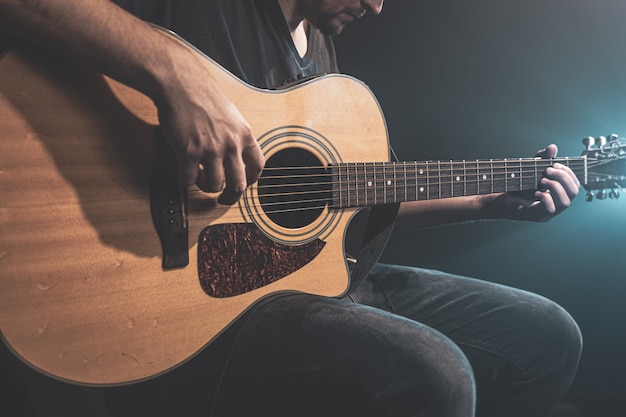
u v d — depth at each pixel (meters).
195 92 0.82
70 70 0.81
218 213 0.93
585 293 1.95
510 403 1.34
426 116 1.92
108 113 0.83
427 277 1.46
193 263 0.91
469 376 0.88
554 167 1.40
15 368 1.31
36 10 0.73
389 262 1.97
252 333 0.97
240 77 1.14
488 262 1.97
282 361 0.93
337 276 1.10
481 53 1.89
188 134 0.82
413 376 0.85
